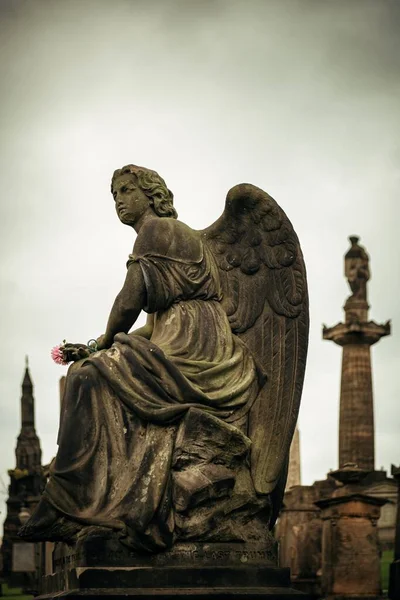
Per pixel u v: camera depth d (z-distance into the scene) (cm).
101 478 1664
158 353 1691
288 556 3700
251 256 1791
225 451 1680
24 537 1653
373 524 3169
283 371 1773
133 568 1619
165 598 1605
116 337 1717
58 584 1695
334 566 3164
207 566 1642
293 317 1784
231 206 1784
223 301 1784
